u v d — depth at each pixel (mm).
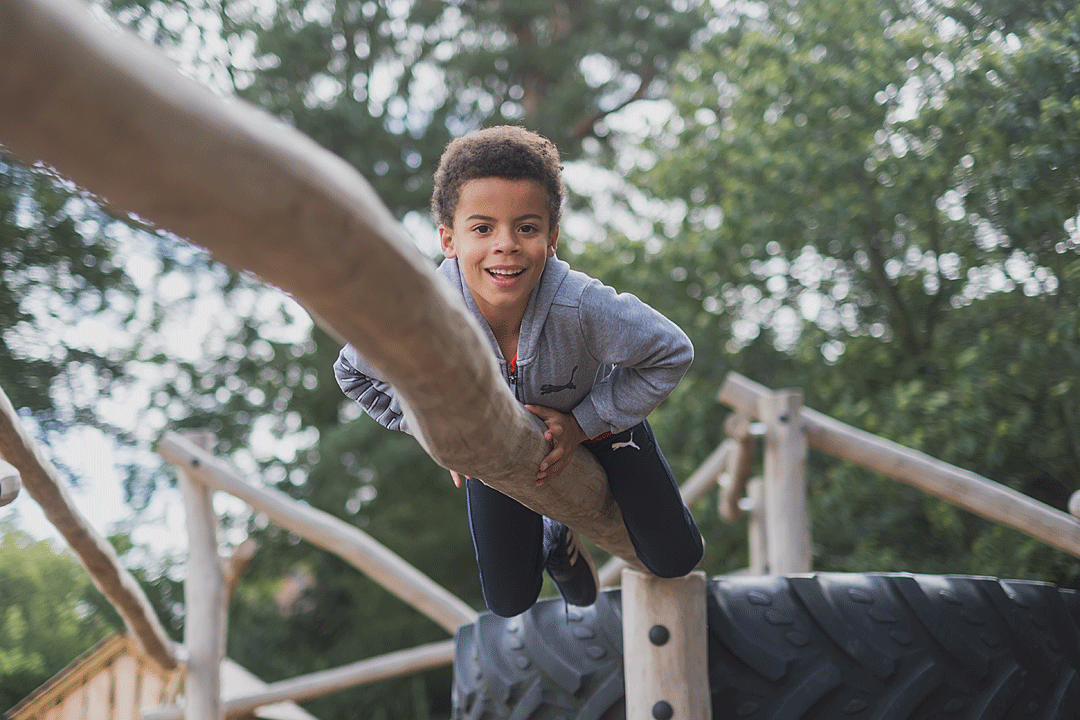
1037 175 5906
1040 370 6227
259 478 15188
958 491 3941
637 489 1898
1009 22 6344
